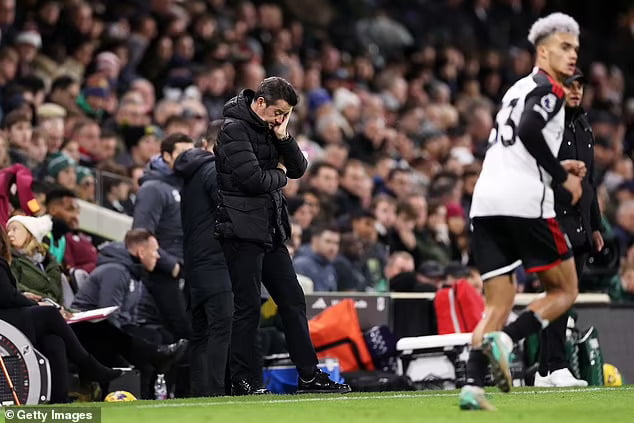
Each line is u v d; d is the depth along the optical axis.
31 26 50.09
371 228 41.09
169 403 22.86
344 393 26.80
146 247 31.06
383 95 66.06
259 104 26.33
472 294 36.06
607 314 39.00
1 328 23.70
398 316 36.44
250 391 26.81
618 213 53.91
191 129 42.75
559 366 30.20
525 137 19.94
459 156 59.59
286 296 27.09
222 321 27.94
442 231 45.56
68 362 26.58
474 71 74.56
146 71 54.00
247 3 64.50
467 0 81.00
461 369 33.78
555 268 20.16
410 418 18.47
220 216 26.59
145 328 31.53
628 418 18.67
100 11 56.06
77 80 47.97
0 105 45.28
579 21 87.75
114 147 42.38
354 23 75.06
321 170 46.09
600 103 79.50
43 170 36.53
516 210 19.95
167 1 56.84
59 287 29.50
